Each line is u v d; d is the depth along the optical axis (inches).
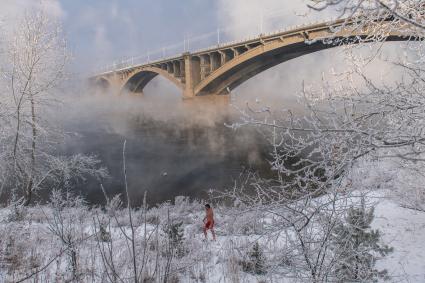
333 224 150.7
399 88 139.6
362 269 172.7
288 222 152.3
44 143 712.4
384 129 133.2
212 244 305.3
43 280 177.9
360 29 131.0
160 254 185.2
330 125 132.0
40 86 641.6
